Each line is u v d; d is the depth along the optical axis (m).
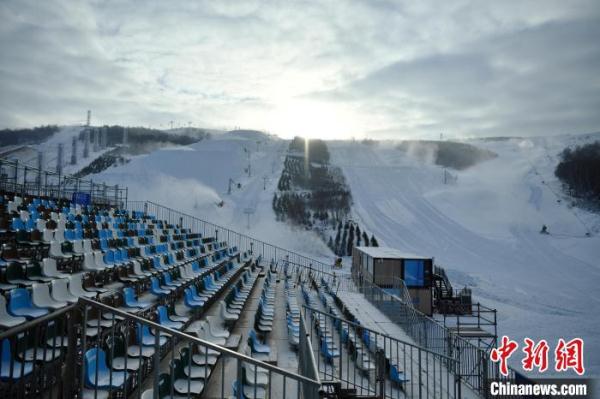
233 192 98.44
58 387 6.20
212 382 8.74
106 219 23.47
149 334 9.30
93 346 7.53
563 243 65.50
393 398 11.77
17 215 16.19
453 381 13.80
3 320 7.45
